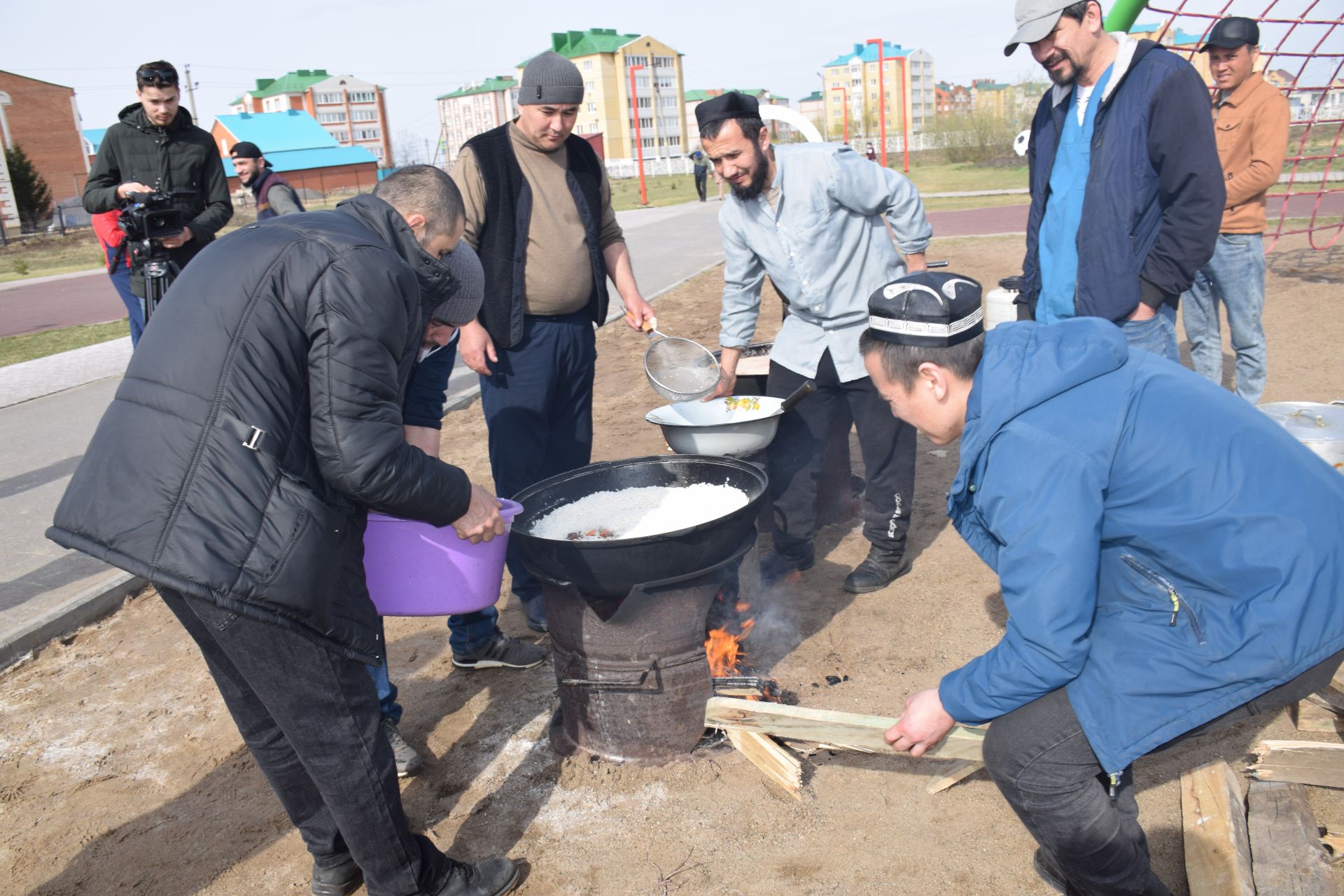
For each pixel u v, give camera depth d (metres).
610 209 4.16
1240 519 1.85
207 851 2.93
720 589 3.15
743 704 3.00
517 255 3.71
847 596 4.20
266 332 2.06
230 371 2.04
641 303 4.17
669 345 4.06
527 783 3.11
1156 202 3.60
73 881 2.83
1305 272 10.70
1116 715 1.95
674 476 3.56
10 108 47.53
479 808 3.01
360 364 2.08
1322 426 3.70
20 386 9.45
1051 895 2.48
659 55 89.06
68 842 3.00
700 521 3.06
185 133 5.64
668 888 2.62
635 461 3.57
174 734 3.57
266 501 2.04
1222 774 2.63
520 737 3.37
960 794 2.89
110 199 5.60
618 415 7.28
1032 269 4.12
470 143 3.71
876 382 2.20
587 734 3.16
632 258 18.17
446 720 3.52
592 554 2.72
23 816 3.14
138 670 4.07
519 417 3.91
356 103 109.50
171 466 2.01
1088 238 3.67
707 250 18.27
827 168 3.81
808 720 2.88
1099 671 1.99
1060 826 2.11
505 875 2.63
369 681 2.35
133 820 3.10
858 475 5.55
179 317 2.10
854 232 3.93
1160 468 1.89
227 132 69.69
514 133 3.74
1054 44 3.60
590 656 3.00
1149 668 1.93
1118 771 1.96
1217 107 5.46
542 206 3.74
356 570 2.25
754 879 2.62
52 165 49.56
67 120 49.81
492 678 3.79
